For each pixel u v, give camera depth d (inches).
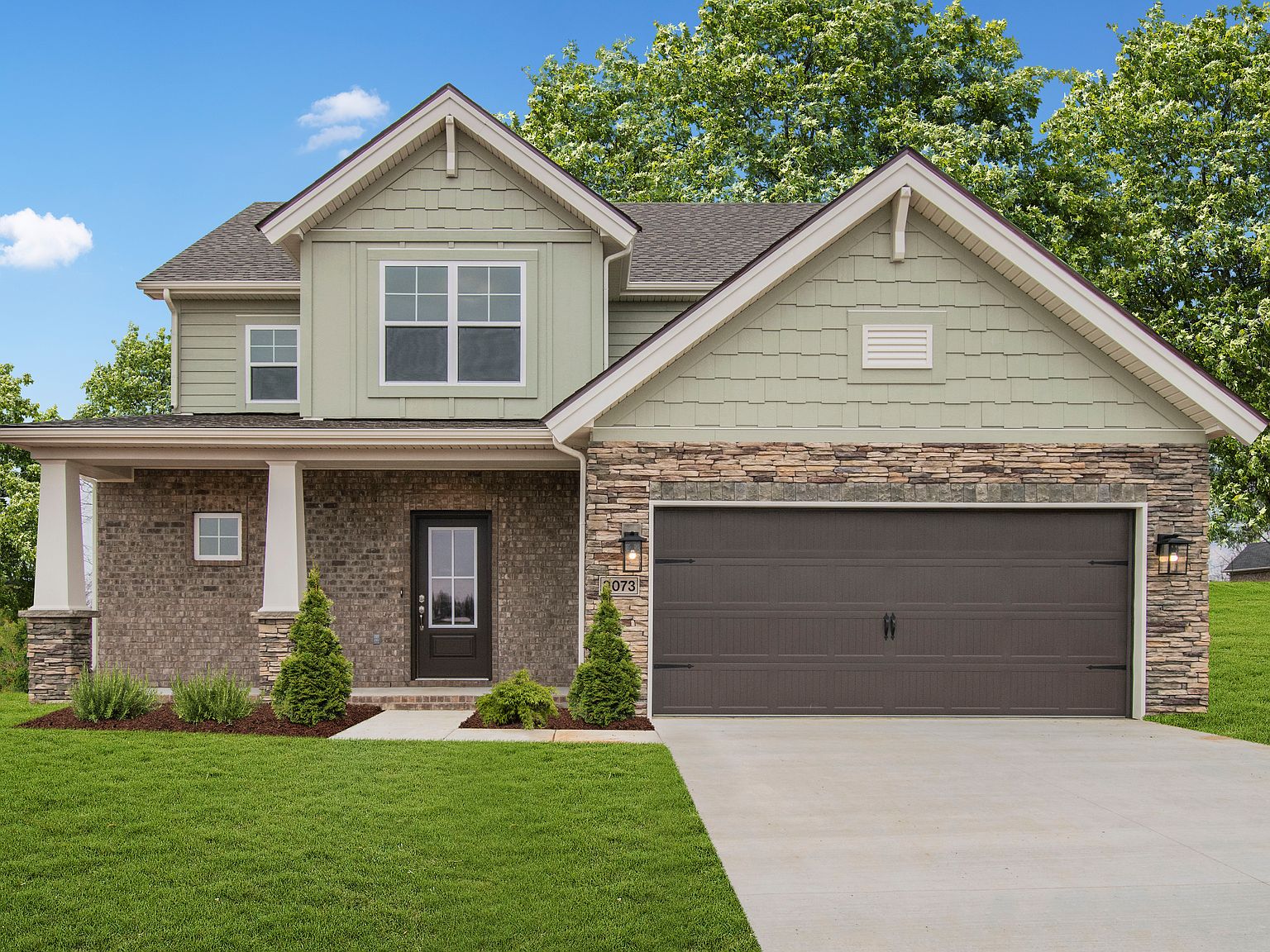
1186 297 1029.2
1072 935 188.7
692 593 432.8
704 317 416.8
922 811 273.9
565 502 510.6
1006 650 435.2
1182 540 426.6
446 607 511.5
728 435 429.4
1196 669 430.6
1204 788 301.7
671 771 313.7
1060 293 416.2
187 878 209.9
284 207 477.7
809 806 277.9
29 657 453.7
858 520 435.5
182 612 515.2
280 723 390.6
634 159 1100.5
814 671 433.4
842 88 1042.7
